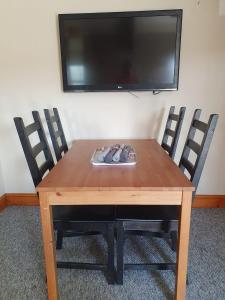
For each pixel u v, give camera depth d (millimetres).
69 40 2156
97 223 1425
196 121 1564
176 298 1334
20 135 1370
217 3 2090
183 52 2191
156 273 1618
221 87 2248
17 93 2350
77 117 2371
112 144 2086
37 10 2172
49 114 1949
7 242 1954
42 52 2250
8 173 2543
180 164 1652
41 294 1459
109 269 1527
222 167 2420
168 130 2070
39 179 1427
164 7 2115
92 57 2172
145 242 1952
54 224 1429
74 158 1684
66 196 1210
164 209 1488
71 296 1440
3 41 2244
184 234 1251
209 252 1806
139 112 2338
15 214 2402
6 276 1602
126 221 1407
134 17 2078
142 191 1185
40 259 1753
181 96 2283
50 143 2402
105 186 1182
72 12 2158
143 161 1594
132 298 1425
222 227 2129
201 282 1522
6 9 2184
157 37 2102
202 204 2488
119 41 2131
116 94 2307
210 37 2154
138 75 2182
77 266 1556
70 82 2230
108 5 2135
